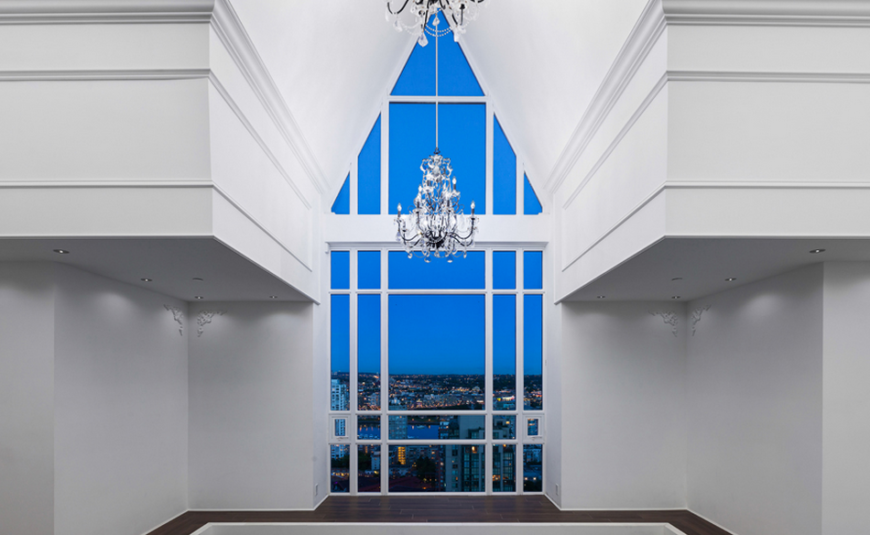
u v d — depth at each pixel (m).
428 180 7.74
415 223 7.89
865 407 6.17
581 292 8.70
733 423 8.15
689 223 4.82
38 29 4.90
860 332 6.21
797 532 6.60
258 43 5.64
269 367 9.68
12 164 4.91
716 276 7.15
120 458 7.47
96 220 4.90
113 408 7.33
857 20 4.79
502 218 10.62
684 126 4.80
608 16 5.54
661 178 4.92
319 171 9.45
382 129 10.80
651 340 9.83
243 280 7.43
